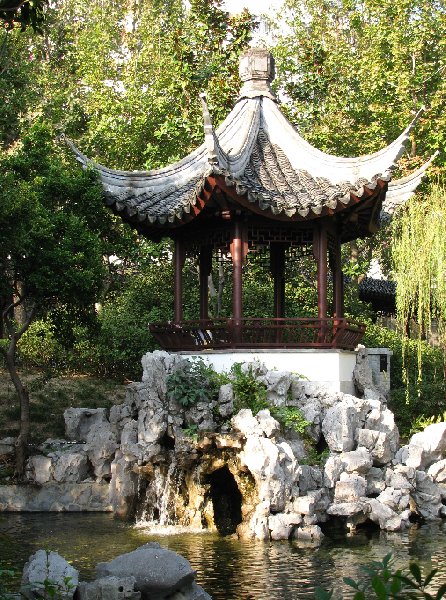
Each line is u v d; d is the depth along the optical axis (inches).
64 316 824.9
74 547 577.9
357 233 874.1
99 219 854.5
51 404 920.3
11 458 794.2
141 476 690.8
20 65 1160.2
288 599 442.9
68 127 1253.1
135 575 381.1
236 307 747.4
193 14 1163.3
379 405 721.6
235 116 855.7
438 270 877.2
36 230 737.6
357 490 641.6
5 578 480.4
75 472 758.5
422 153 1344.7
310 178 785.6
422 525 656.4
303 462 659.4
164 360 685.9
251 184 741.3
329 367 749.3
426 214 924.0
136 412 727.7
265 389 701.3
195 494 656.4
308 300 1135.0
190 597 383.6
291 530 601.0
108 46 1446.9
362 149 1332.4
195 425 657.0
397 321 992.9
